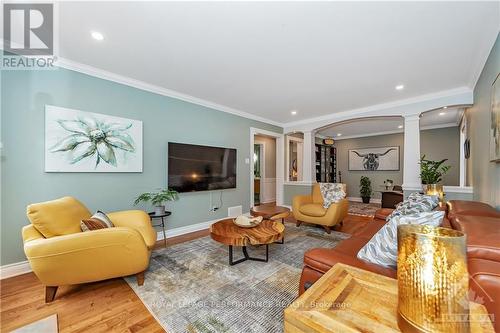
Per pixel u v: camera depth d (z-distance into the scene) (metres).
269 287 1.86
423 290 0.67
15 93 2.13
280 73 2.73
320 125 4.94
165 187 3.30
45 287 1.76
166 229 3.32
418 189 3.55
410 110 3.65
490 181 2.25
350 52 2.24
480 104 2.65
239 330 1.37
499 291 0.76
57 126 2.35
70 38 2.00
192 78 2.89
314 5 1.60
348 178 7.59
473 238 0.92
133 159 2.92
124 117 2.86
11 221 2.10
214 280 1.98
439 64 2.47
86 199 2.55
